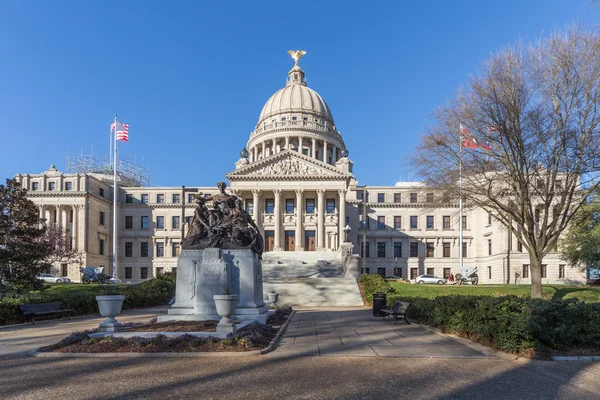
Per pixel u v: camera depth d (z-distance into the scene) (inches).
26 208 924.6
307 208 2699.3
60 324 722.2
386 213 3112.7
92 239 2908.5
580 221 1205.7
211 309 633.0
